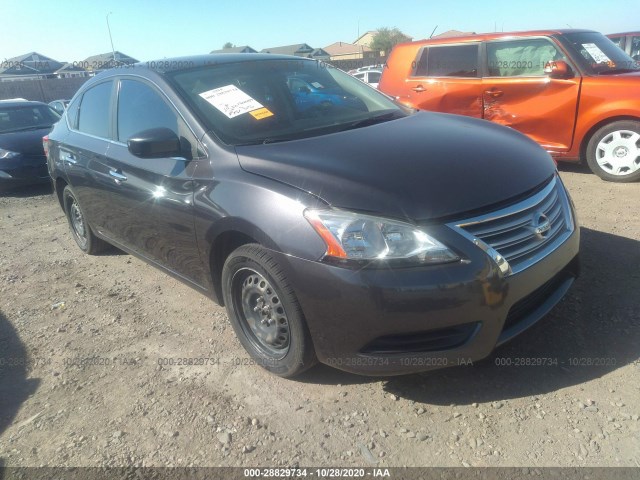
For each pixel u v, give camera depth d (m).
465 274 2.28
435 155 2.73
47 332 3.66
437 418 2.51
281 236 2.51
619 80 5.66
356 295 2.32
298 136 3.14
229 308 3.05
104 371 3.13
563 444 2.29
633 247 4.04
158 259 3.73
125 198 3.73
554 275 2.64
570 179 6.10
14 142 8.16
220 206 2.81
